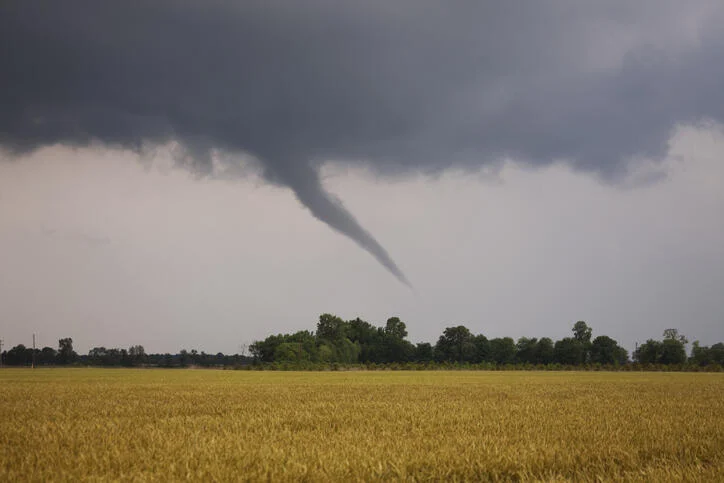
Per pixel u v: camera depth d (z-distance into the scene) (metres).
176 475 8.51
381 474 8.76
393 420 16.45
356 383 45.88
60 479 8.18
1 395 28.77
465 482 8.76
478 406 21.61
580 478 8.78
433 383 45.94
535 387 38.66
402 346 159.12
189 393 30.52
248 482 8.07
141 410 19.78
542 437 12.40
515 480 9.15
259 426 14.56
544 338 150.12
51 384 42.97
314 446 10.66
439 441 11.76
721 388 37.66
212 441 11.16
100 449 10.73
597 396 28.55
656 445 11.49
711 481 8.23
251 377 63.94
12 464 9.50
